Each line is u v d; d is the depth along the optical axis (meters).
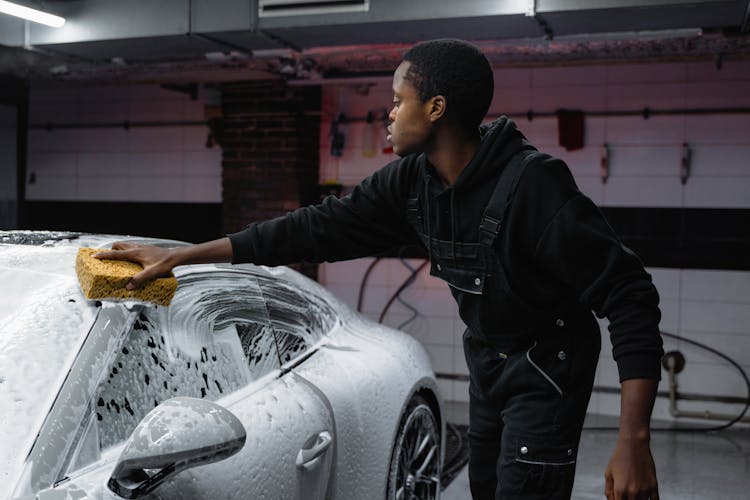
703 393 5.83
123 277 1.74
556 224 1.66
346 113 6.52
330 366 2.51
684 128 5.81
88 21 4.55
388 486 2.74
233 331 2.16
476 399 2.03
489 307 1.81
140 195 7.21
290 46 4.69
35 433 1.48
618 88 5.93
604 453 4.93
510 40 4.53
